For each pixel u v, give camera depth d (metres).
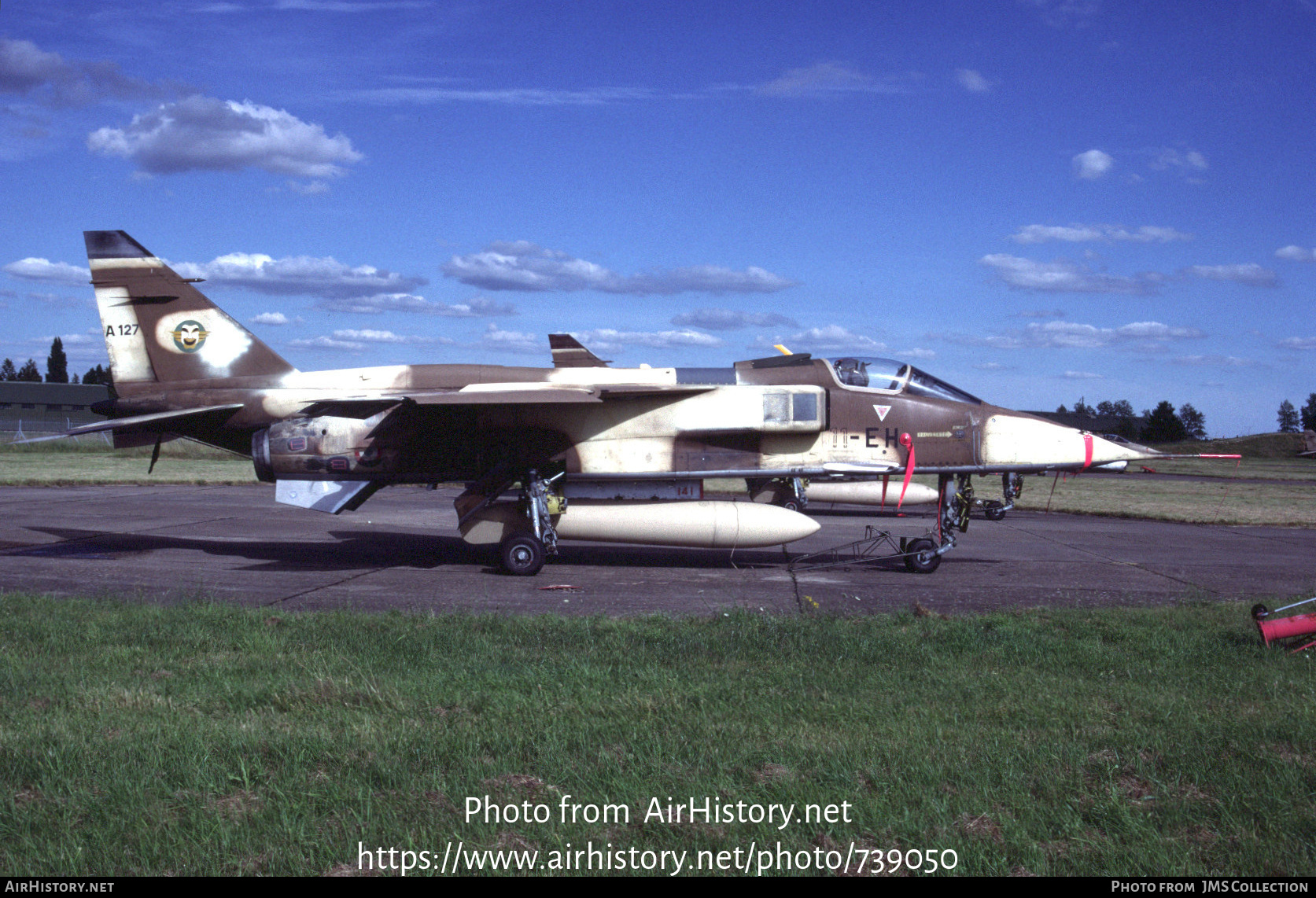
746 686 6.18
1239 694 6.20
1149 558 14.96
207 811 4.08
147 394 14.20
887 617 8.92
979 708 5.74
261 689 5.91
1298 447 78.69
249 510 20.62
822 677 6.44
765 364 13.70
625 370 13.77
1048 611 9.36
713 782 4.46
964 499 13.42
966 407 13.36
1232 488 35.62
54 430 67.69
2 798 4.14
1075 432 13.30
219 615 8.34
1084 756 4.88
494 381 13.76
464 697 5.81
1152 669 6.87
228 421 14.12
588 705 5.64
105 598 9.38
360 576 12.03
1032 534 18.67
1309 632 7.47
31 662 6.54
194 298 14.26
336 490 13.23
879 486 21.56
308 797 4.21
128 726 5.12
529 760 4.79
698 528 12.96
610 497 13.44
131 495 23.77
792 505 18.02
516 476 13.03
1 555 13.34
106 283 14.20
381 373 13.91
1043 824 4.08
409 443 13.07
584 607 9.96
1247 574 13.22
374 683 6.08
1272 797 4.35
